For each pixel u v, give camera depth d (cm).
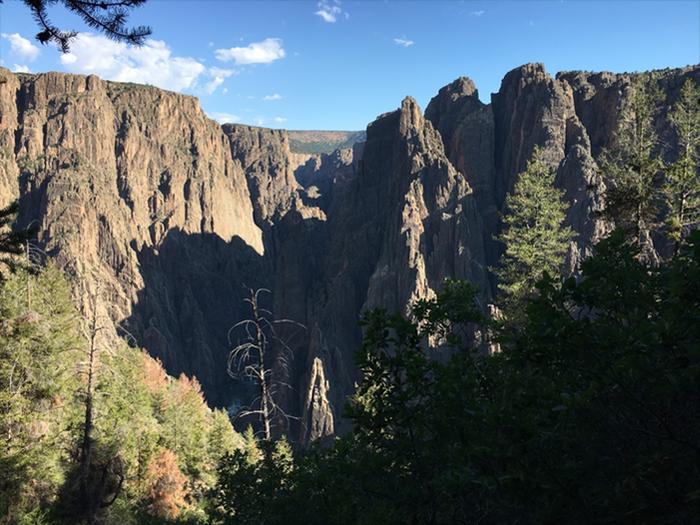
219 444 5831
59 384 2544
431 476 545
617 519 371
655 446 390
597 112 11169
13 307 2391
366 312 599
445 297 701
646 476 371
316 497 842
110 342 6262
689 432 365
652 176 2538
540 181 3716
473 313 693
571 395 416
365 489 598
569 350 421
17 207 1010
